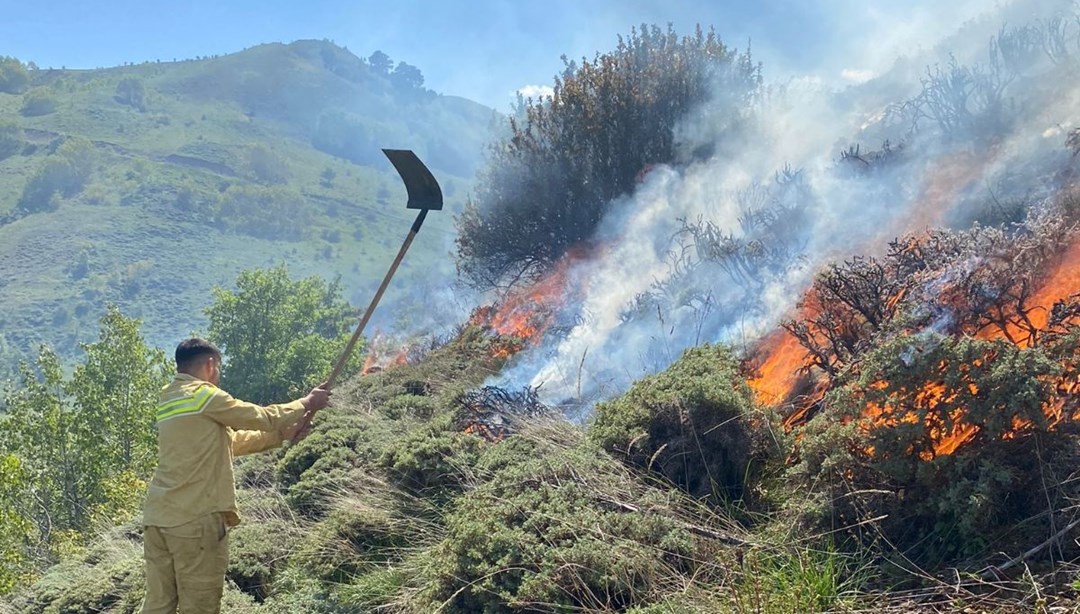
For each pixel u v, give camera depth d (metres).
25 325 105.81
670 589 3.93
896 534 3.89
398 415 7.78
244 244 136.88
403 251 4.81
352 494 6.01
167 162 174.62
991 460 3.71
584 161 12.73
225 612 4.84
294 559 5.51
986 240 5.12
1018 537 3.58
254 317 17.84
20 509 12.74
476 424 6.68
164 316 109.69
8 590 9.76
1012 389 3.71
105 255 124.88
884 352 4.04
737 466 4.79
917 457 3.89
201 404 4.29
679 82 12.32
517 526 4.41
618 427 5.09
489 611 4.07
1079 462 3.65
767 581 3.80
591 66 13.07
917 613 3.36
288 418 4.49
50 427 14.14
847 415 4.27
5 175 163.88
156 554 4.31
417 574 4.83
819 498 4.09
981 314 4.77
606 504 4.52
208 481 4.28
